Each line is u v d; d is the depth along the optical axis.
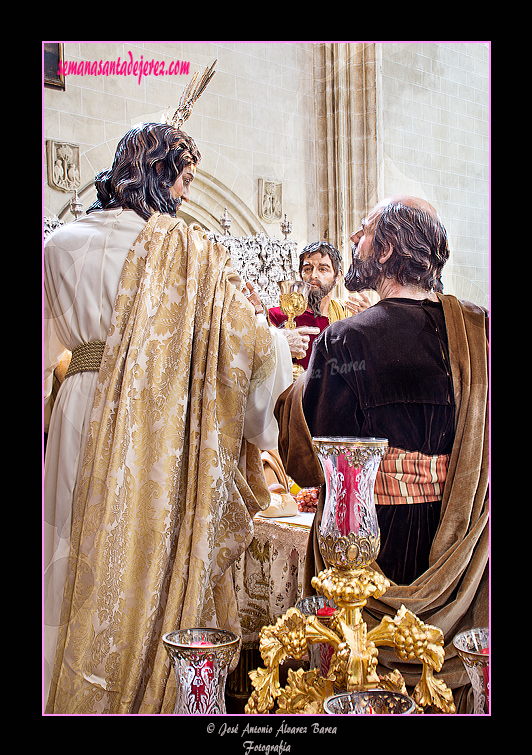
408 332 1.72
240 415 1.72
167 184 1.83
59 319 1.80
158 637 1.63
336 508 1.18
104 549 1.59
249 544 1.76
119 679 1.59
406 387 1.71
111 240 1.76
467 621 1.67
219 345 1.70
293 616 1.23
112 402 1.65
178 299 1.72
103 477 1.62
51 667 1.68
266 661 1.23
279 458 1.87
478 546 1.67
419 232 1.74
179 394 1.67
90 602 1.60
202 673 1.19
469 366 1.70
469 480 1.68
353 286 1.81
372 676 1.18
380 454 1.16
